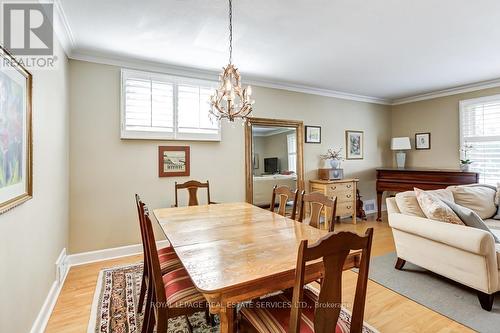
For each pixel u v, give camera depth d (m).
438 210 2.25
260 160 4.14
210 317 1.91
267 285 1.18
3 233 1.32
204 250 1.46
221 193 3.80
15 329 1.45
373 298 2.19
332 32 2.55
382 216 5.15
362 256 1.16
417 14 2.25
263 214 2.37
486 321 1.86
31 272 1.70
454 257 2.16
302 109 4.59
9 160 1.37
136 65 3.25
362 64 3.44
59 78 2.47
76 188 2.94
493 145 4.23
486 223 2.91
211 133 3.64
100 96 3.06
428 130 5.09
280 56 3.15
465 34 2.62
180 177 3.51
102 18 2.24
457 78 4.07
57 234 2.39
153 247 1.35
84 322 1.89
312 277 1.30
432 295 2.22
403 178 4.47
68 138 2.86
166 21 2.31
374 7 2.14
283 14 2.22
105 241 3.09
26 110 1.62
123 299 2.19
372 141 5.46
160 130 3.32
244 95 2.13
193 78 3.58
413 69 3.64
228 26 2.41
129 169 3.21
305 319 1.23
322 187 4.40
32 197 1.72
